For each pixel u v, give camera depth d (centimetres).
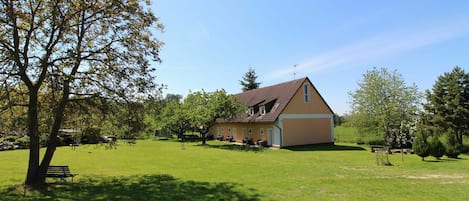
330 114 3566
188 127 4275
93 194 1052
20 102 1185
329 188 1118
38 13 1103
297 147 3194
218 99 3422
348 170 1599
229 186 1171
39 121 1251
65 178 1358
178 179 1349
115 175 1474
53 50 1141
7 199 980
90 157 2353
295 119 3312
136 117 1335
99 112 1295
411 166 1753
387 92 3353
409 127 2970
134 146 3525
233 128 4328
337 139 3866
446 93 3309
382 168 1677
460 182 1231
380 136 3288
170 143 4069
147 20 1295
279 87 3762
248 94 4494
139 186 1192
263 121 3400
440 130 3164
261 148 3178
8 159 2173
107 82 1246
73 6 1127
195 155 2486
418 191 1061
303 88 3412
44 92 1246
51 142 1228
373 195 1007
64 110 1233
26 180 1195
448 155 2184
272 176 1409
